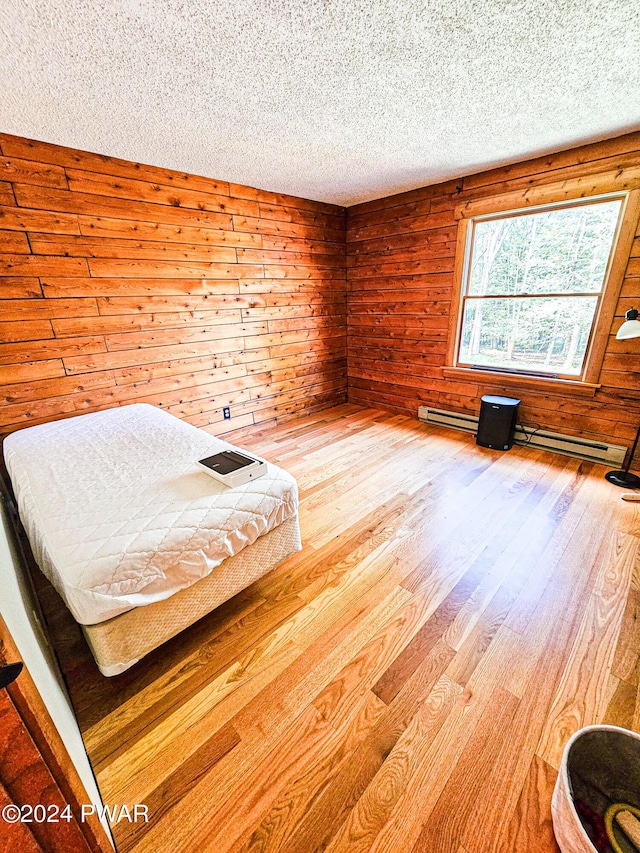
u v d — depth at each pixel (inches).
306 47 53.2
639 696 47.3
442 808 37.2
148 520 51.2
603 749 37.1
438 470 109.0
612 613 59.7
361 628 58.2
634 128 83.7
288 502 62.7
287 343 145.7
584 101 71.2
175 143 85.1
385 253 144.9
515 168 104.9
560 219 103.3
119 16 45.2
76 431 82.8
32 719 19.4
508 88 66.2
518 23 49.4
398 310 147.6
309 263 145.5
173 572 48.4
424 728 44.3
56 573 44.3
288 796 38.5
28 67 54.7
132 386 106.6
